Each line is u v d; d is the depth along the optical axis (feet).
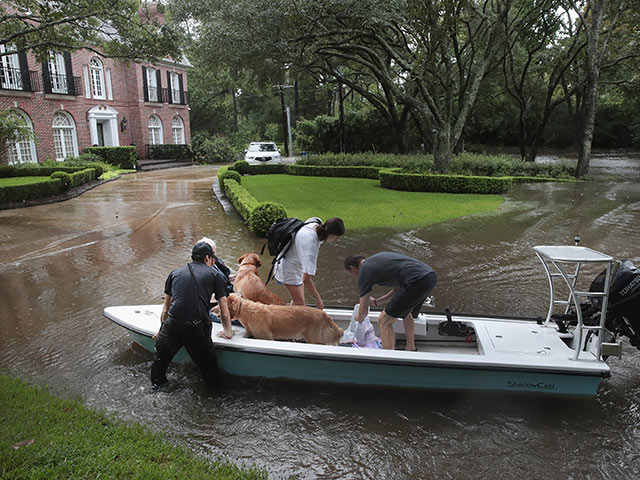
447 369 13.58
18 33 44.16
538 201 49.90
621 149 133.69
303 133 115.75
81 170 75.51
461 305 21.74
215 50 60.59
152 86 118.42
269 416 13.14
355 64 102.68
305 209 45.55
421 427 12.70
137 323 16.22
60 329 19.16
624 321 14.74
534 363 13.30
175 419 12.92
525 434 12.43
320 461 11.35
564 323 15.56
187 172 100.37
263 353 14.15
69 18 46.70
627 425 12.85
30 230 38.86
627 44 76.89
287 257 17.13
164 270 27.50
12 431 11.60
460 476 10.94
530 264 27.94
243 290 17.03
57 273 27.07
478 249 31.40
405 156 82.53
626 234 34.32
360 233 36.29
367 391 14.37
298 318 15.06
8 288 24.52
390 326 14.83
